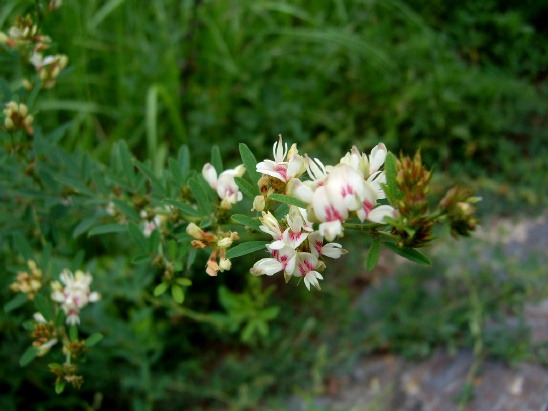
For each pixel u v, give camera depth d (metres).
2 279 0.24
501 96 0.40
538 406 0.26
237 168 0.15
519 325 0.28
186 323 0.31
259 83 0.39
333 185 0.11
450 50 0.43
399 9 0.45
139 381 0.26
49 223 0.20
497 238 0.34
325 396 0.29
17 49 0.19
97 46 0.38
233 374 0.29
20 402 0.28
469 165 0.37
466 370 0.28
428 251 0.32
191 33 0.37
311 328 0.31
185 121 0.38
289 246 0.12
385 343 0.30
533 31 0.42
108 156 0.36
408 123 0.39
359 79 0.40
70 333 0.16
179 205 0.15
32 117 0.18
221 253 0.13
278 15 0.44
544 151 0.38
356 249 0.34
